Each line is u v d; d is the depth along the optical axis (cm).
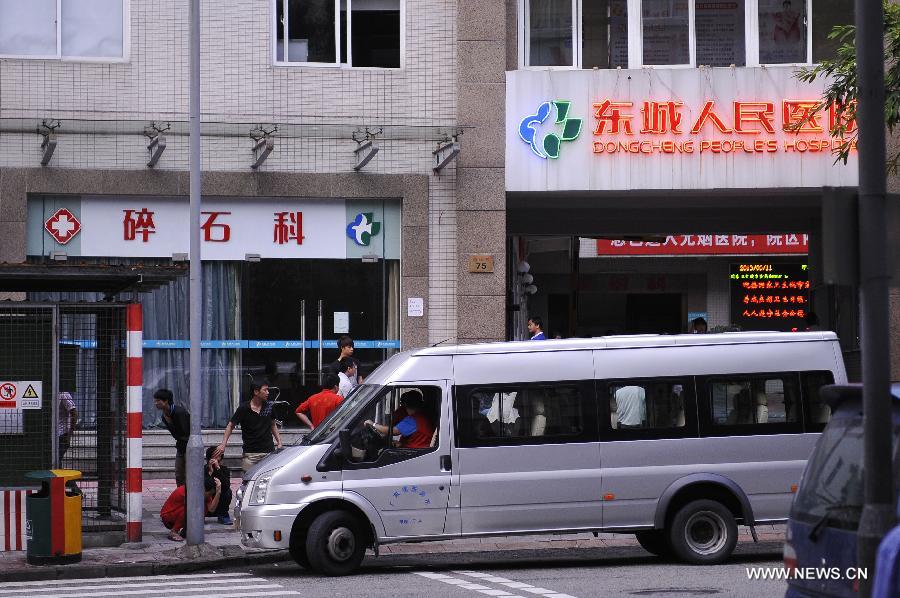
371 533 1496
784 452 1544
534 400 1524
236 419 1850
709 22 2434
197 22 1656
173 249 2300
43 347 1667
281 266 2339
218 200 2319
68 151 2262
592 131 2336
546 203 2505
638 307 3950
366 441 1493
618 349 1544
